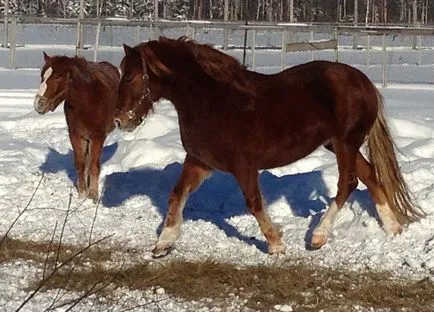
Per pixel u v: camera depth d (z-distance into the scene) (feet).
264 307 24.44
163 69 27.32
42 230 30.58
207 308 24.30
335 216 28.91
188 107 27.37
